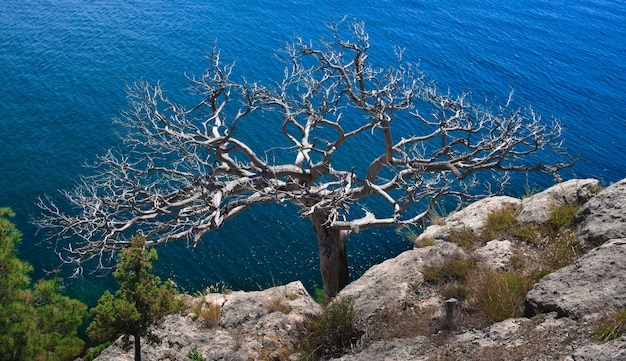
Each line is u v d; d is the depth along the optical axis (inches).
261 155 1397.6
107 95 1647.4
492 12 2412.6
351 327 506.6
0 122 1509.6
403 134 1529.3
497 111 1694.1
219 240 1201.4
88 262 1134.4
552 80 1910.7
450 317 458.0
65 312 525.7
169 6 2223.2
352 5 2315.5
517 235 577.6
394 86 933.8
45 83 1690.5
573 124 1681.8
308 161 933.8
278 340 530.0
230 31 2027.6
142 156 1387.8
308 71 1129.4
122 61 1820.9
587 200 593.3
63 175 1347.2
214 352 518.6
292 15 2177.7
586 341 371.9
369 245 1228.5
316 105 1562.5
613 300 398.9
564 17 2436.0
